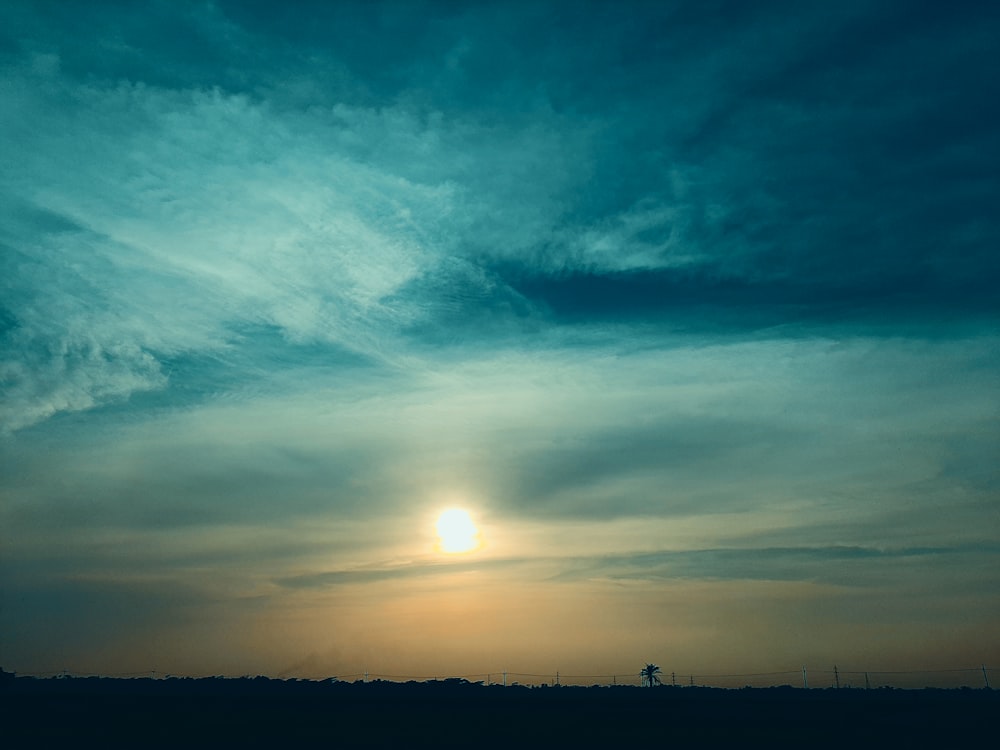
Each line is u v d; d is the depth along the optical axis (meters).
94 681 112.25
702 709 91.50
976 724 75.81
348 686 115.62
